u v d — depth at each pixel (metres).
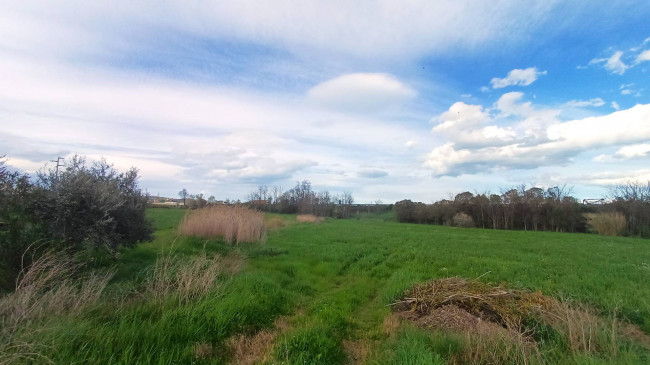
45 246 6.87
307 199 64.31
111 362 4.12
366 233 26.89
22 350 3.94
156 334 4.92
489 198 51.41
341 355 5.42
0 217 6.49
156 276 7.44
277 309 7.23
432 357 4.70
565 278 10.51
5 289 6.19
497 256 15.33
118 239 8.77
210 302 6.32
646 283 10.18
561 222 42.59
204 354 4.89
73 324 4.74
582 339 5.25
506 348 4.87
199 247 12.98
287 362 4.64
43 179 7.46
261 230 17.20
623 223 34.41
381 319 7.14
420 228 37.62
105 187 8.25
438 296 7.70
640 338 6.11
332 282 10.41
